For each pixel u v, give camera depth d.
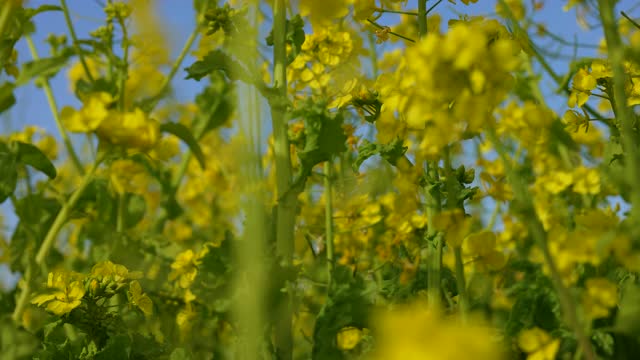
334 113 2.13
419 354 0.64
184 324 2.85
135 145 1.70
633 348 1.87
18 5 2.22
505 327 1.84
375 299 2.51
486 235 1.66
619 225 1.37
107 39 3.24
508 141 3.49
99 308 2.31
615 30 1.34
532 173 3.50
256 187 1.14
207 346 2.82
